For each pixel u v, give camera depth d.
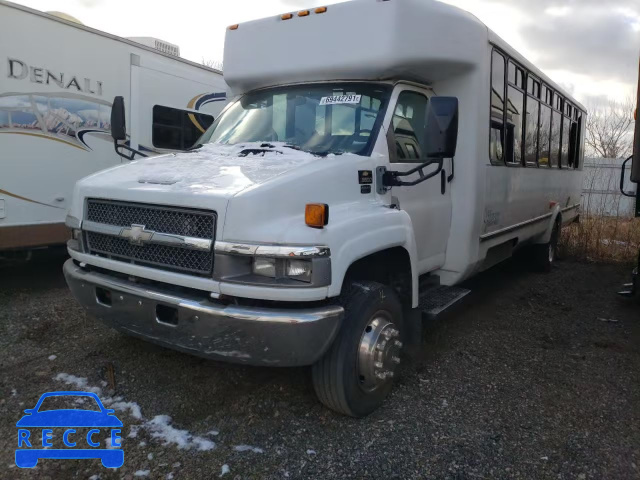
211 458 3.10
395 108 4.19
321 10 4.40
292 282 2.95
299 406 3.70
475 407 3.80
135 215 3.41
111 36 6.82
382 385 3.68
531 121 6.67
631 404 3.92
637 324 5.88
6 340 4.70
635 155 5.76
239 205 2.97
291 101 4.49
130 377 4.04
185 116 8.08
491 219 5.28
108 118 6.85
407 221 3.87
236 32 4.97
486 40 4.82
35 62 5.98
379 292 3.56
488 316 6.06
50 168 6.22
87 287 3.65
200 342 3.09
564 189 8.85
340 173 3.50
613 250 9.93
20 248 5.99
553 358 4.80
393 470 3.04
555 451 3.27
